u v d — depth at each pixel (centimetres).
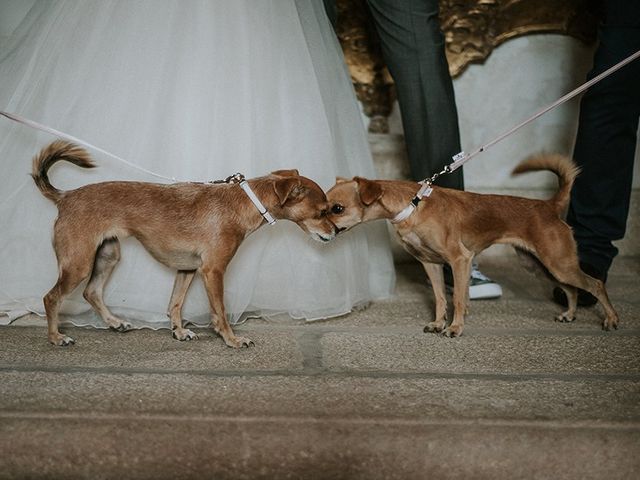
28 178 307
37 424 203
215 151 304
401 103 353
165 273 304
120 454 202
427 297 372
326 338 295
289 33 323
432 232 304
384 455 203
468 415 211
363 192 291
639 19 335
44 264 308
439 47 340
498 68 452
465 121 457
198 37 306
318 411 212
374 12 342
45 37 319
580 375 253
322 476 203
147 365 254
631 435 205
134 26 307
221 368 252
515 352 279
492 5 443
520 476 204
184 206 280
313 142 321
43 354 265
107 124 304
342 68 362
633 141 355
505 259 460
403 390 232
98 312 298
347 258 329
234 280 307
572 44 450
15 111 314
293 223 316
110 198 277
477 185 461
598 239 361
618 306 357
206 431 204
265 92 314
